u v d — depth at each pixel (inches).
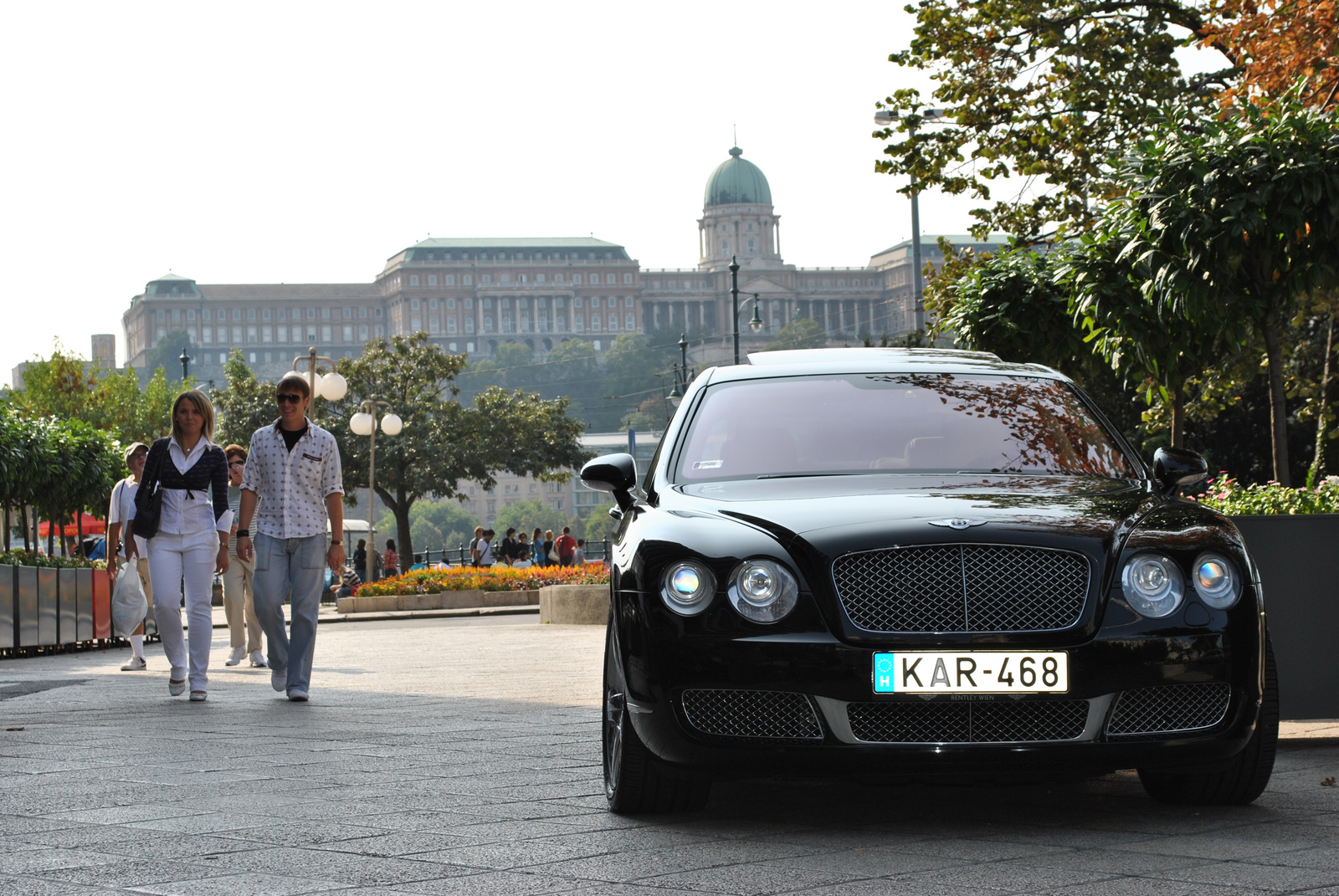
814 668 201.3
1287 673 300.0
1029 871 180.4
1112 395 1505.9
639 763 219.1
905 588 204.2
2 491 873.5
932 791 246.2
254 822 223.8
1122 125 1034.7
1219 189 366.9
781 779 207.8
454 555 3983.8
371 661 652.7
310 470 443.8
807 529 210.5
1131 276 391.9
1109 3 1074.1
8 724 379.2
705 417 268.8
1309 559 301.3
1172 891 167.9
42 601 741.9
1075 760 202.4
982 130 1060.5
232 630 625.6
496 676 533.3
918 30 1068.5
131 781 269.9
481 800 243.6
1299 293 378.9
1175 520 219.3
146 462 450.6
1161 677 204.1
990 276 562.9
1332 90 651.5
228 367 2758.4
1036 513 215.6
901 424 261.3
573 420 2773.1
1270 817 218.1
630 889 174.1
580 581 1082.1
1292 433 1640.0
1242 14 729.0
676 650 207.2
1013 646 201.3
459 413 2682.1
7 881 182.9
